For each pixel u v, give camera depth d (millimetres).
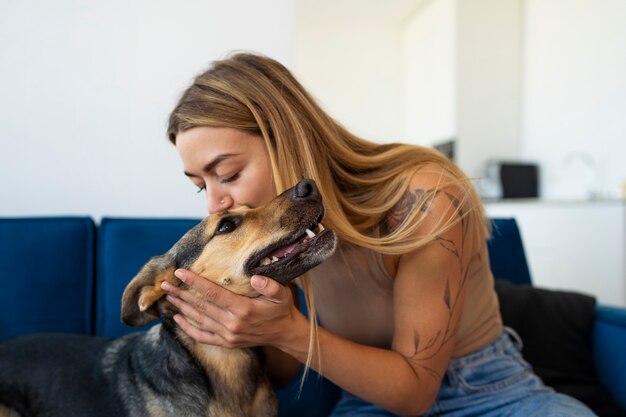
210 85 1005
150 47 1864
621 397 1455
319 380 1582
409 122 6230
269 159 1031
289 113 1011
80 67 1801
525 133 4906
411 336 1035
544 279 3703
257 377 1224
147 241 1604
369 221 1107
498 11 4855
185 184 1938
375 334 1249
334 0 5449
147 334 1292
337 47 6281
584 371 1535
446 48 5035
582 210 3355
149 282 1107
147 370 1185
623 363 1459
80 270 1572
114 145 1849
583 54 4137
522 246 1989
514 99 4941
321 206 987
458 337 1180
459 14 4777
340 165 1144
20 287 1488
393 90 6457
